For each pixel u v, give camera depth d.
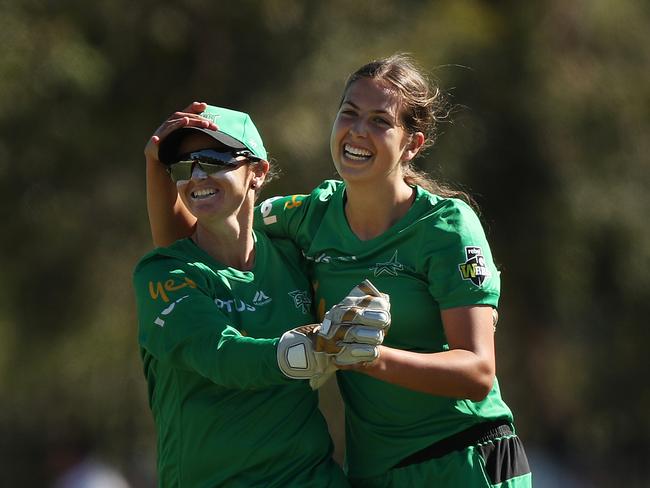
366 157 17.45
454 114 43.97
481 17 47.22
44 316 43.28
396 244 17.47
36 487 49.25
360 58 41.66
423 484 17.42
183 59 42.31
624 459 55.28
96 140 42.16
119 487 44.03
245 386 15.80
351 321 14.91
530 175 46.97
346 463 18.25
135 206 42.22
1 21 40.69
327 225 18.14
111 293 42.81
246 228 17.81
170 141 17.48
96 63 41.00
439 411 17.50
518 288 47.78
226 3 41.59
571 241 47.75
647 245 48.44
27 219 42.19
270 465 16.91
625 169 48.41
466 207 17.56
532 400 49.88
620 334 50.56
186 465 17.05
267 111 40.59
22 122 41.31
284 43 41.75
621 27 48.75
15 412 48.44
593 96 47.50
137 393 43.25
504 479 17.64
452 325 16.91
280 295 17.75
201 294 16.77
